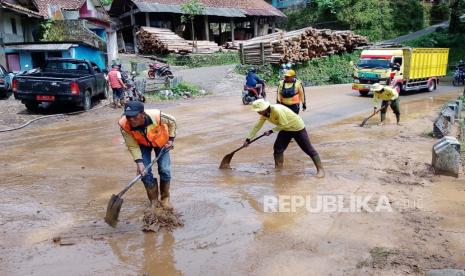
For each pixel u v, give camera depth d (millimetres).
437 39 36938
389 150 9078
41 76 14781
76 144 9734
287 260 4500
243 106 15625
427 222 5438
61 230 5277
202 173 7484
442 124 10289
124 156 8688
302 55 25875
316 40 26859
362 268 4320
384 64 18688
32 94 13203
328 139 10234
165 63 29344
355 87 19109
